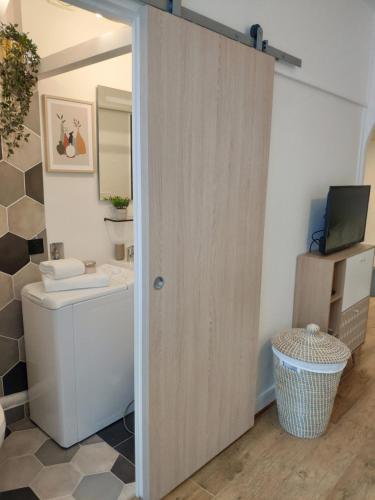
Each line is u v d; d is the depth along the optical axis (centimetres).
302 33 219
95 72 239
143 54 133
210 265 175
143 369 159
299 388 210
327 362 202
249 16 181
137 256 151
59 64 186
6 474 190
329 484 186
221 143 168
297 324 265
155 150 142
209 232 172
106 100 246
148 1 132
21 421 229
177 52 143
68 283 205
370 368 299
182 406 177
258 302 211
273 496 179
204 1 158
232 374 203
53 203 230
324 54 242
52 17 213
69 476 189
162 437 171
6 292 217
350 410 246
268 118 191
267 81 186
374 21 296
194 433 187
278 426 230
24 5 202
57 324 190
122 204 256
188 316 170
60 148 227
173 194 152
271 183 219
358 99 294
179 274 162
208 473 193
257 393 242
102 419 221
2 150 203
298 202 247
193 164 158
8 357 222
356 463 200
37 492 179
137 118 139
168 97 143
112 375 221
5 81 194
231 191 179
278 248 236
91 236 253
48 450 206
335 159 283
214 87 160
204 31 151
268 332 242
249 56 173
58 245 234
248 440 218
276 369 222
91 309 203
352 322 295
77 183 240
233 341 198
